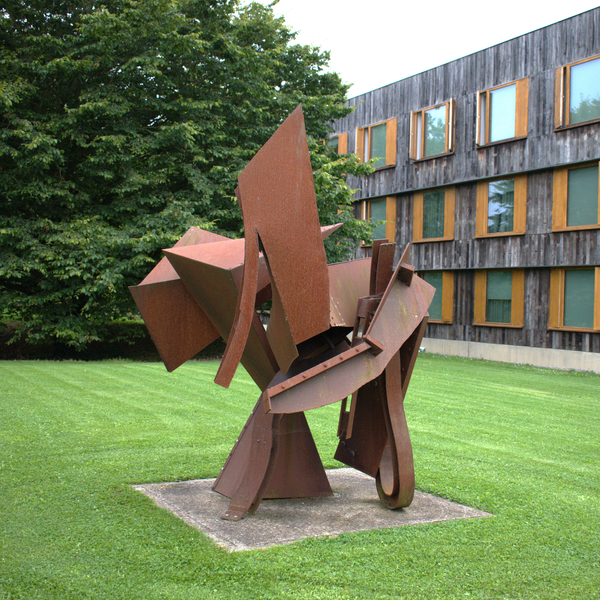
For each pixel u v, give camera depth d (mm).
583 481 5191
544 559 3420
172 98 15281
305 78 18234
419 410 8477
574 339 16672
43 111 14758
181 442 6012
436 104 20094
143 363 13359
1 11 14055
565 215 16734
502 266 18297
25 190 12961
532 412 8734
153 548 3314
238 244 4184
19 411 7148
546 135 17047
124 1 13602
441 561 3318
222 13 15234
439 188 20328
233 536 3555
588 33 16141
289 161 3508
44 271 12891
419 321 3963
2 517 3748
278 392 3449
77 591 2787
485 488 4852
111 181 14914
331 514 4078
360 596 2848
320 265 3617
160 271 4535
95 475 4750
